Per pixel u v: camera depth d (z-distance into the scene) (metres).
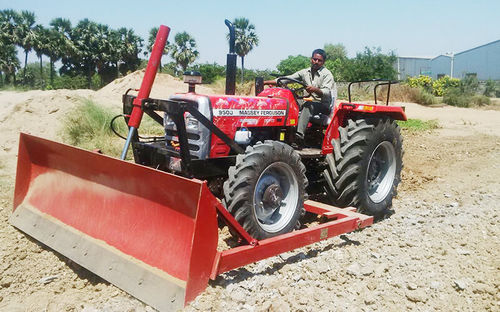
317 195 5.05
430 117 16.22
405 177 6.99
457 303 3.14
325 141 4.70
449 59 51.44
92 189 3.65
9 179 5.93
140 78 19.14
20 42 43.31
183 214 3.02
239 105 4.09
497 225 4.64
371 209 4.89
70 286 3.34
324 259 3.73
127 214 3.37
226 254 3.13
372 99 20.34
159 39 3.93
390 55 22.28
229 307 2.91
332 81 5.10
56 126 8.54
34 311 3.01
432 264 3.71
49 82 46.03
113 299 3.07
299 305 3.01
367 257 3.80
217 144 3.98
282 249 3.58
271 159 3.83
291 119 4.59
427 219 4.90
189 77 4.05
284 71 39.88
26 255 3.75
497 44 47.72
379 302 3.12
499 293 3.26
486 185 6.47
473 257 3.84
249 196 3.66
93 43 46.97
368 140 4.69
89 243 3.51
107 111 8.94
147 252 3.17
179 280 2.94
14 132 8.23
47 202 4.09
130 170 3.20
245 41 41.66
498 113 18.50
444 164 8.00
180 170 3.89
